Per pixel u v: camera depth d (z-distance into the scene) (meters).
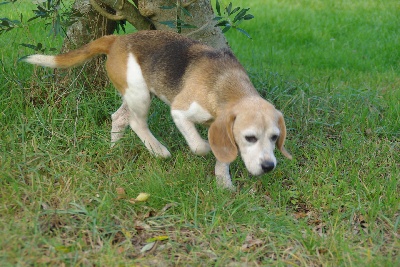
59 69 3.04
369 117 3.10
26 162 2.56
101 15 3.04
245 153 2.38
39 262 2.10
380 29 4.75
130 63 2.63
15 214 2.32
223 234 2.28
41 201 2.35
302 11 5.34
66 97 2.94
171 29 2.95
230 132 2.39
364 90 3.36
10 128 2.77
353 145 2.86
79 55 2.70
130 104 2.70
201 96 2.49
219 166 2.60
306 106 3.12
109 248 2.17
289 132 2.95
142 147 2.78
